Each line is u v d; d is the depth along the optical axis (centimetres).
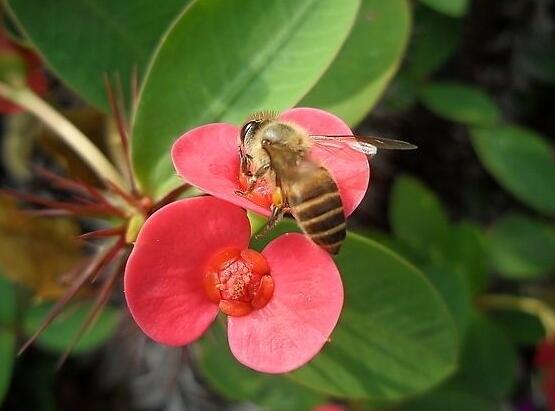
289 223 8
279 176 8
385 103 15
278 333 7
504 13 17
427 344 9
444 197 17
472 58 17
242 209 7
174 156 7
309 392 12
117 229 9
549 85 17
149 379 16
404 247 12
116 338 15
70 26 10
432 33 14
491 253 14
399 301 9
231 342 7
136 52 10
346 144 8
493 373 13
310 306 7
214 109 9
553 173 14
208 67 9
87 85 10
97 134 11
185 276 7
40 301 12
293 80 9
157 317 7
